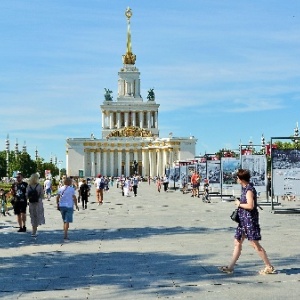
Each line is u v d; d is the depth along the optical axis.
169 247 21.47
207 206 50.66
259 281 14.50
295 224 30.92
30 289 13.98
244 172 15.72
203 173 71.62
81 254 20.06
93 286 14.22
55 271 16.53
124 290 13.66
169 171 110.56
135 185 78.06
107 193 90.69
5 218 39.56
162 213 42.06
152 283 14.44
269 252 19.56
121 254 19.81
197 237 24.81
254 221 15.44
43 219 26.56
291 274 15.38
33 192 26.25
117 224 32.59
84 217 39.03
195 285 14.09
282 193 38.88
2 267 17.47
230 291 13.37
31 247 22.31
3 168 164.62
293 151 38.56
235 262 15.71
